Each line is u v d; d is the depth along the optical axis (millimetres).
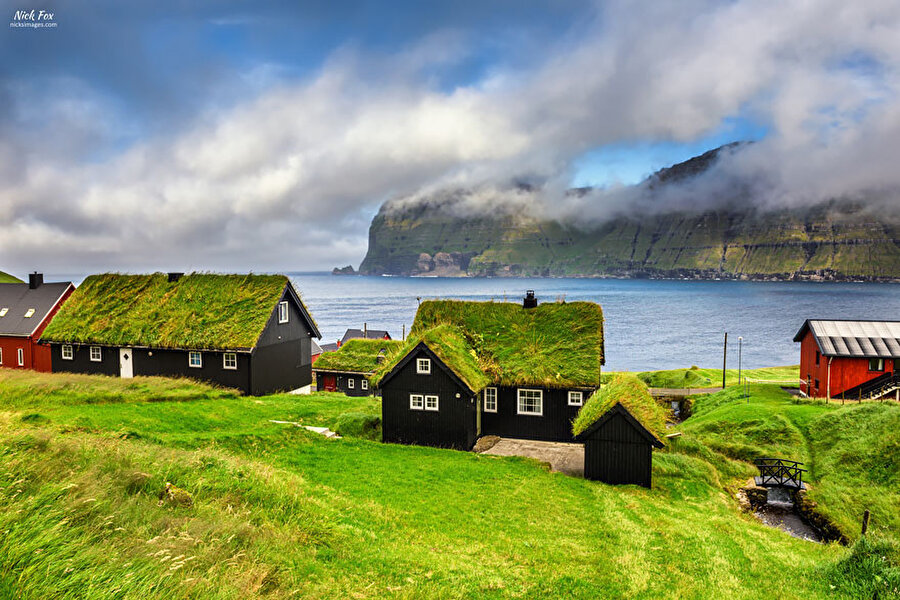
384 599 11250
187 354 42656
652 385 72625
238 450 22812
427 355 31859
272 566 10680
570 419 34156
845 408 40094
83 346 45250
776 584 16062
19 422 18312
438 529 17234
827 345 50906
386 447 28609
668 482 28344
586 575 15117
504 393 35156
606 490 25125
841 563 17188
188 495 13227
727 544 19656
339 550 13523
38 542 7457
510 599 12820
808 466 33875
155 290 47125
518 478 25047
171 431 25312
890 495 27766
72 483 9938
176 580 8055
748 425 42062
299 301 47469
